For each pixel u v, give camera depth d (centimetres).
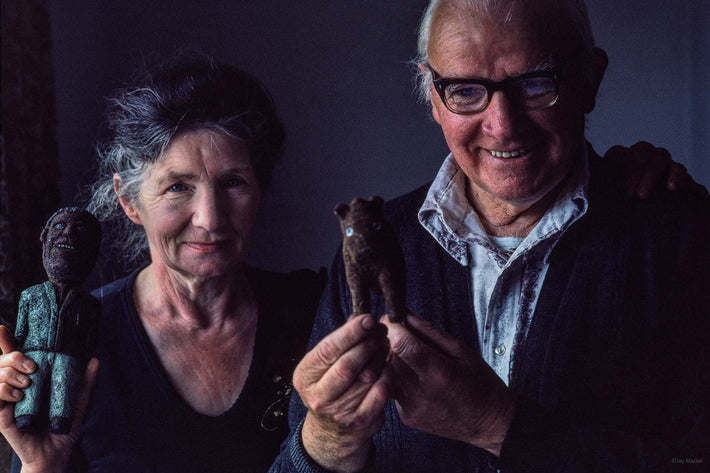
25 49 181
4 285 169
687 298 96
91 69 245
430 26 97
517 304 100
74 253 101
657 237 97
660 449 89
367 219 82
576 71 94
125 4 260
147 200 109
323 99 264
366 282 84
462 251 102
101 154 122
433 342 89
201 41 263
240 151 108
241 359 117
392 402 102
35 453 100
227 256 111
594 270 98
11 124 175
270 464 114
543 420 90
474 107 94
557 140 94
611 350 96
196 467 112
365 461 92
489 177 96
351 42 262
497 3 91
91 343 103
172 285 114
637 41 238
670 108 238
